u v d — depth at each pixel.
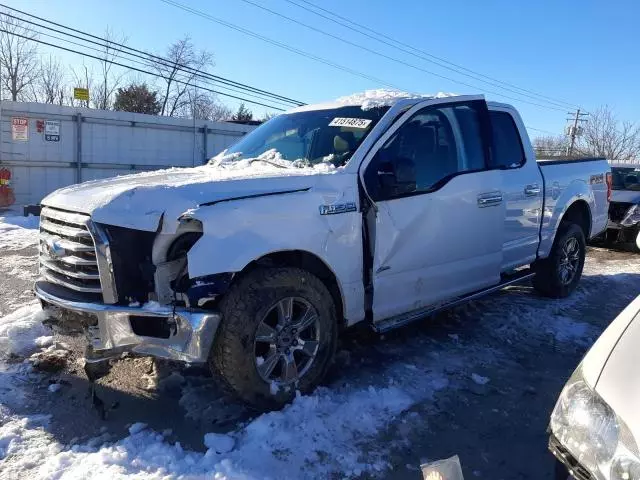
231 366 3.26
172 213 3.11
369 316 4.11
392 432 3.38
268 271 3.40
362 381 4.02
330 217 3.70
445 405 3.75
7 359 4.20
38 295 3.60
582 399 2.07
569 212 6.58
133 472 2.85
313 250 3.60
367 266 4.00
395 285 4.18
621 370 2.04
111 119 17.52
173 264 3.18
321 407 3.56
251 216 3.31
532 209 5.56
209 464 2.93
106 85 36.84
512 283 5.52
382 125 4.23
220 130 20.00
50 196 3.75
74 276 3.30
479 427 3.50
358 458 3.09
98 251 3.13
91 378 3.56
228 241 3.20
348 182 3.86
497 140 5.39
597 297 6.68
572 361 4.62
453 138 4.71
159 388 3.81
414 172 4.00
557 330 5.34
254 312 3.28
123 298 3.18
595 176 6.84
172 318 3.12
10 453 3.01
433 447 3.25
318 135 4.44
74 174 16.95
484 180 4.86
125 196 3.20
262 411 3.44
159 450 3.04
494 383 4.12
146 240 3.21
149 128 18.36
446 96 4.75
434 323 5.39
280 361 3.56
